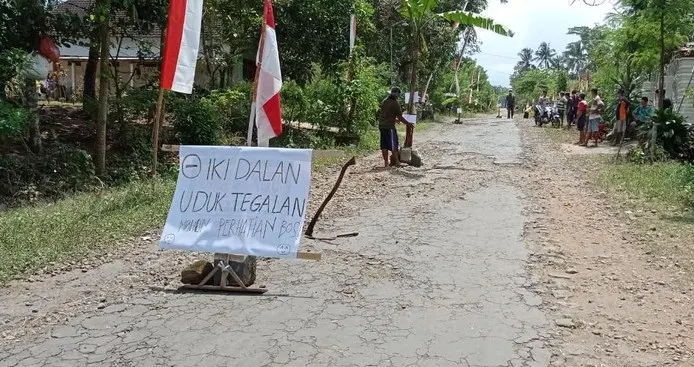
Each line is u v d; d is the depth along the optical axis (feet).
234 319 15.67
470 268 19.77
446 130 81.66
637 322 15.62
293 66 61.05
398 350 13.83
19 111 33.65
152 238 23.70
